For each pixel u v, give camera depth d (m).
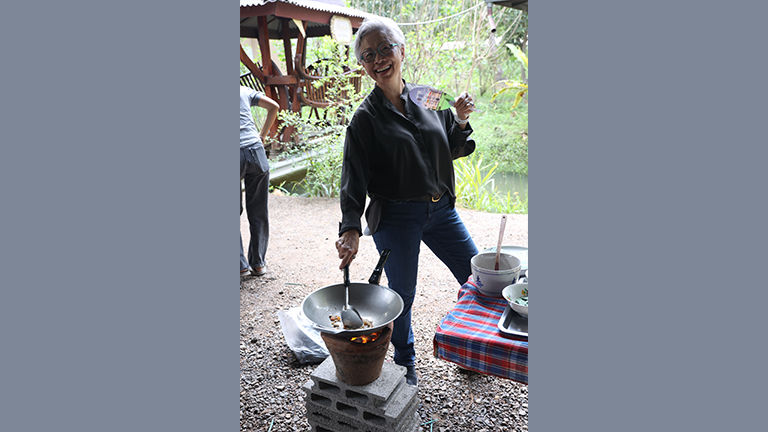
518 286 1.93
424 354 2.66
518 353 1.68
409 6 9.47
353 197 2.03
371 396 1.76
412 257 2.15
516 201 6.51
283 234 4.77
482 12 9.73
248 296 3.42
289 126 6.96
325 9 6.56
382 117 2.02
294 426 2.17
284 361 2.65
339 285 1.91
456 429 2.12
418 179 2.06
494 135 9.30
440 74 9.23
